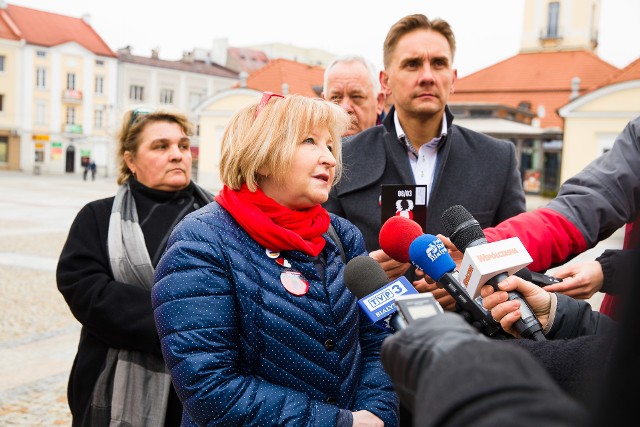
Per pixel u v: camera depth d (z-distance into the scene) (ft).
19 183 109.19
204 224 5.42
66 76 165.99
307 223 5.61
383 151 8.82
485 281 4.71
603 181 6.25
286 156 5.37
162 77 181.68
